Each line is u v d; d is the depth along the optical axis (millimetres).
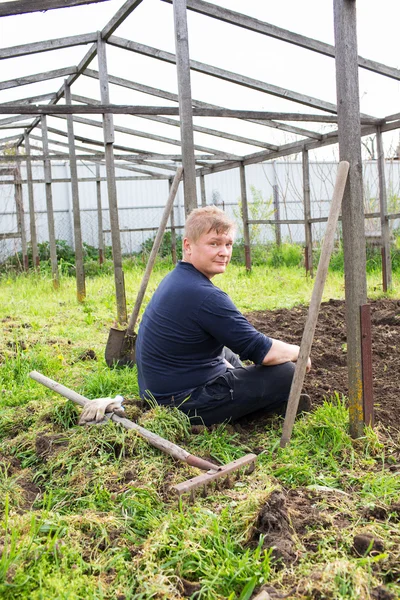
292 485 2799
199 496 2670
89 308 8797
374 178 17109
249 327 3465
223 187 19641
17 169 15586
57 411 3652
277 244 15711
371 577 2021
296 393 3182
